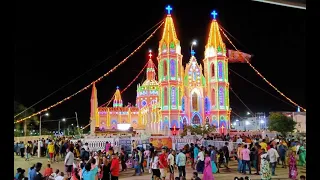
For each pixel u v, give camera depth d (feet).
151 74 296.92
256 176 62.49
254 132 172.55
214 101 223.71
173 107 210.79
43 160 94.79
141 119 268.00
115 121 278.05
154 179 50.96
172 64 215.72
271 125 180.14
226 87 223.92
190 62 232.73
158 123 212.64
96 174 41.65
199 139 110.73
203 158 63.93
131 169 77.71
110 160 49.03
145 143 100.53
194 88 228.22
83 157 63.62
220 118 219.20
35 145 107.14
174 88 213.05
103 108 279.49
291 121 177.88
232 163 81.20
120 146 96.27
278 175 61.52
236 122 299.38
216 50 226.99
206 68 232.73
